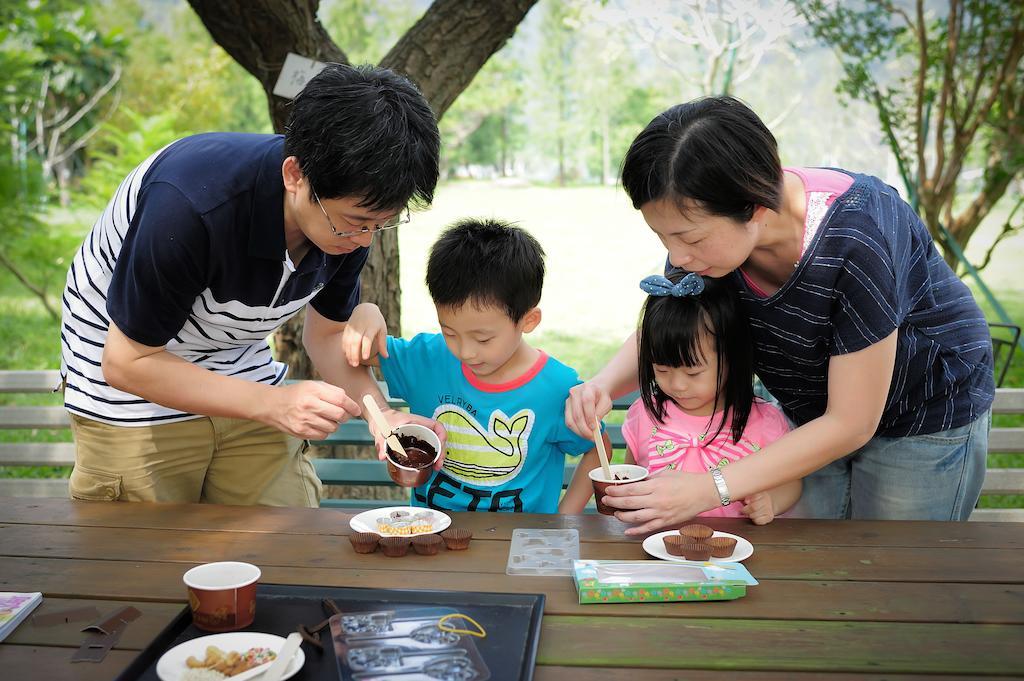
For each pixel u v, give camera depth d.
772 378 2.19
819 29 6.30
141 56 19.44
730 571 1.63
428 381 2.37
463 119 25.86
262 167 1.83
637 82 24.56
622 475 2.04
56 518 1.99
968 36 6.66
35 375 3.30
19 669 1.37
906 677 1.35
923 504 2.13
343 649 1.39
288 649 1.35
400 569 1.71
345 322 2.34
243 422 2.29
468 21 3.29
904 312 1.85
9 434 5.86
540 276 2.19
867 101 6.62
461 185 25.06
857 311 1.79
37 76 9.66
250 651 1.37
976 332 2.08
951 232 7.13
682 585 1.58
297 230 1.92
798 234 1.84
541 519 1.99
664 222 1.71
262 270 1.93
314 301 2.31
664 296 2.26
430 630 1.44
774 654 1.41
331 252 1.82
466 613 1.50
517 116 26.20
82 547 1.82
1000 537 1.88
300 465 2.47
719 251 1.72
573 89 25.56
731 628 1.49
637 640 1.45
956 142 6.73
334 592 1.58
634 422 2.47
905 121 6.84
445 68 3.33
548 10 25.11
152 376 1.88
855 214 1.80
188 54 19.47
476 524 1.96
